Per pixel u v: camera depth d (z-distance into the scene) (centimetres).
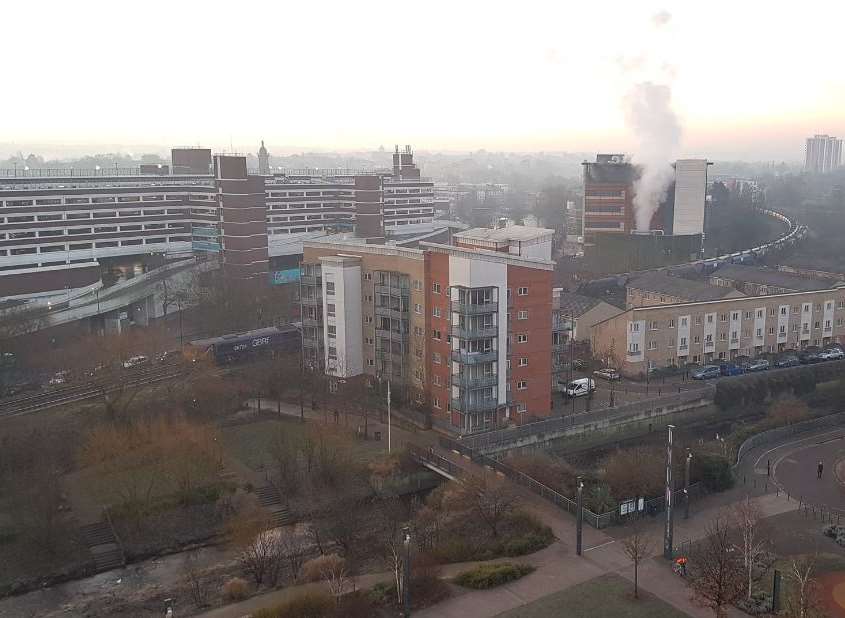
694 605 6431
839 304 15875
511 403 11269
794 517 8256
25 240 19925
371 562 7706
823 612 6209
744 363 14350
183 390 12262
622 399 12538
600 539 7744
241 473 9944
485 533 8050
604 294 19812
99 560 8138
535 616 6316
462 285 10606
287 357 14300
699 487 8838
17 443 9894
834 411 12038
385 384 12275
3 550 8200
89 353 13800
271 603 6869
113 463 9925
